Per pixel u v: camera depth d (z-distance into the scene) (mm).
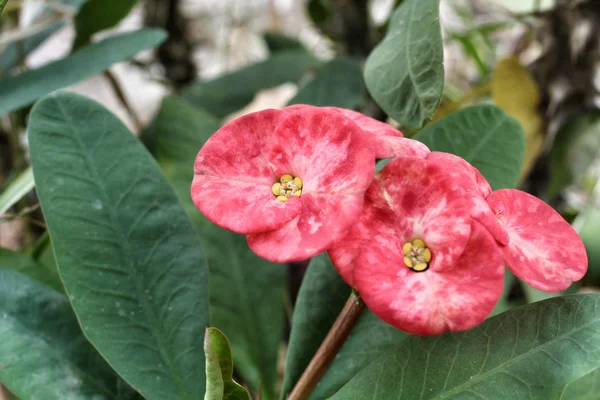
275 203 251
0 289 301
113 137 307
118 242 297
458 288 239
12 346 292
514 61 425
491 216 243
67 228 292
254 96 543
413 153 256
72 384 293
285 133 253
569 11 440
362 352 303
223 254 354
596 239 374
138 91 774
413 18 287
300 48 674
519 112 446
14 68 491
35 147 295
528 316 269
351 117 271
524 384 260
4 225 507
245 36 753
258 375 336
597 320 265
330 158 249
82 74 375
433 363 269
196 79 630
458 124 327
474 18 713
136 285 296
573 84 445
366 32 531
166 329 295
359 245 247
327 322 310
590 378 323
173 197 308
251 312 346
